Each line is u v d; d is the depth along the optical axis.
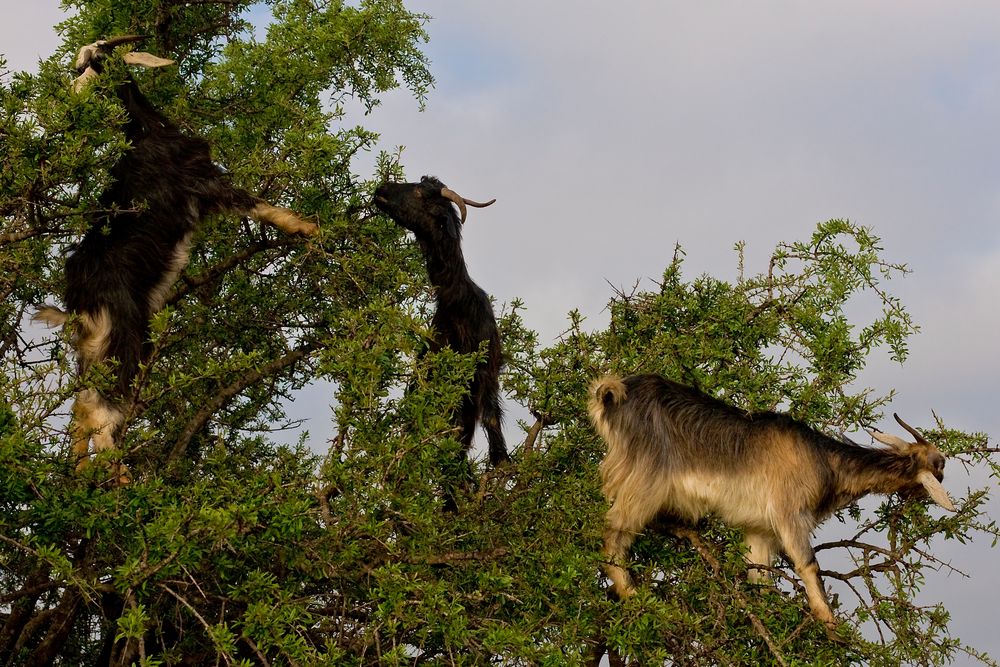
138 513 7.86
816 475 10.20
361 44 13.09
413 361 9.04
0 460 7.56
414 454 8.50
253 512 7.37
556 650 7.48
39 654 10.38
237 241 12.22
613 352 11.07
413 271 11.69
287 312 12.02
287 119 12.64
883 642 8.99
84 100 8.88
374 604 8.70
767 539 10.38
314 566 8.35
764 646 8.87
